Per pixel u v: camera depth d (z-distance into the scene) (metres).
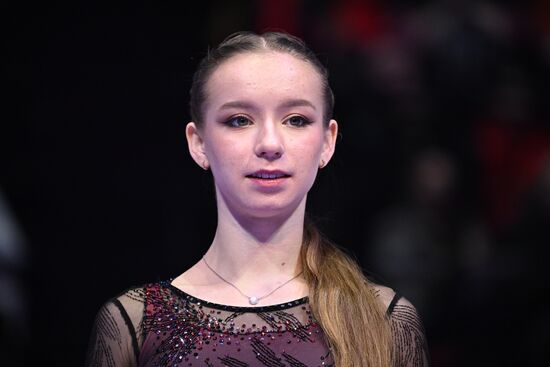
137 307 6.56
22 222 13.62
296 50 6.53
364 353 6.34
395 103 14.08
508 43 14.75
